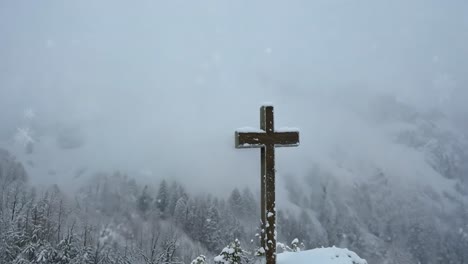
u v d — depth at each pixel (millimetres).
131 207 108500
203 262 7355
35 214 41125
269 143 6039
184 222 88688
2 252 32344
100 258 34094
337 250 6496
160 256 29562
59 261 31328
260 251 5992
